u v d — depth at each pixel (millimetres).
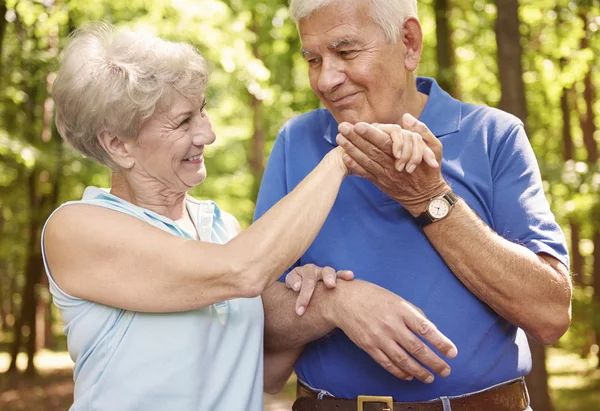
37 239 13945
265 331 2324
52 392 13531
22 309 14641
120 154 2055
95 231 1961
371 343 2088
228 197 16094
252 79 9523
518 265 2051
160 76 1983
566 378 14250
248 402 2121
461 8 10320
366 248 2258
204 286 1909
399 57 2176
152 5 8781
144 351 1975
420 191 2068
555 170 8109
